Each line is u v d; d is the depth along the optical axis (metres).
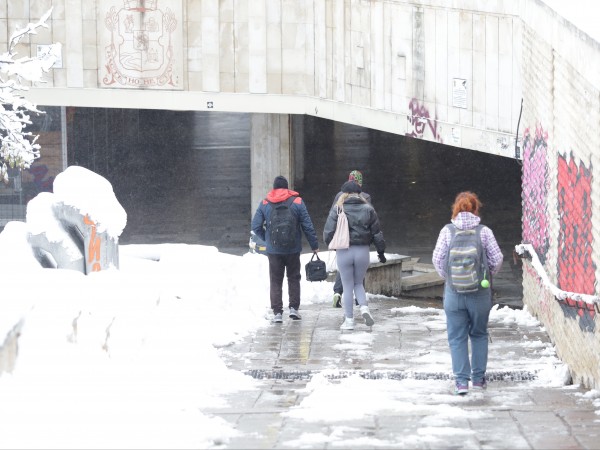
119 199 41.25
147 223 37.88
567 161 14.23
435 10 25.67
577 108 13.46
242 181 43.88
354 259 17.17
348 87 31.09
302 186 43.06
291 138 37.94
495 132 23.12
